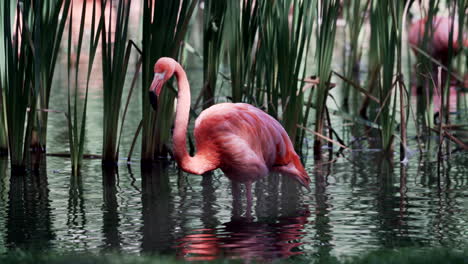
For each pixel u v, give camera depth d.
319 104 12.89
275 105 11.78
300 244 7.87
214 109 9.38
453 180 10.77
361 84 20.16
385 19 12.34
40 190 10.34
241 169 9.24
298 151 12.82
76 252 7.57
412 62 23.52
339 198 9.85
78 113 16.23
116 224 8.67
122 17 11.44
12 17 11.59
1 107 12.34
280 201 9.75
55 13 11.14
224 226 8.58
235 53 11.84
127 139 13.88
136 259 6.99
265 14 11.45
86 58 24.52
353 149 13.29
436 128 13.84
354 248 7.68
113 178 11.09
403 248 7.54
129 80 20.91
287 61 11.62
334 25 12.36
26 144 11.34
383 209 9.26
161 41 11.36
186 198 9.91
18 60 11.54
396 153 12.90
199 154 9.34
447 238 8.00
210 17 12.12
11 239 8.09
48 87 11.82
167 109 12.38
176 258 7.35
